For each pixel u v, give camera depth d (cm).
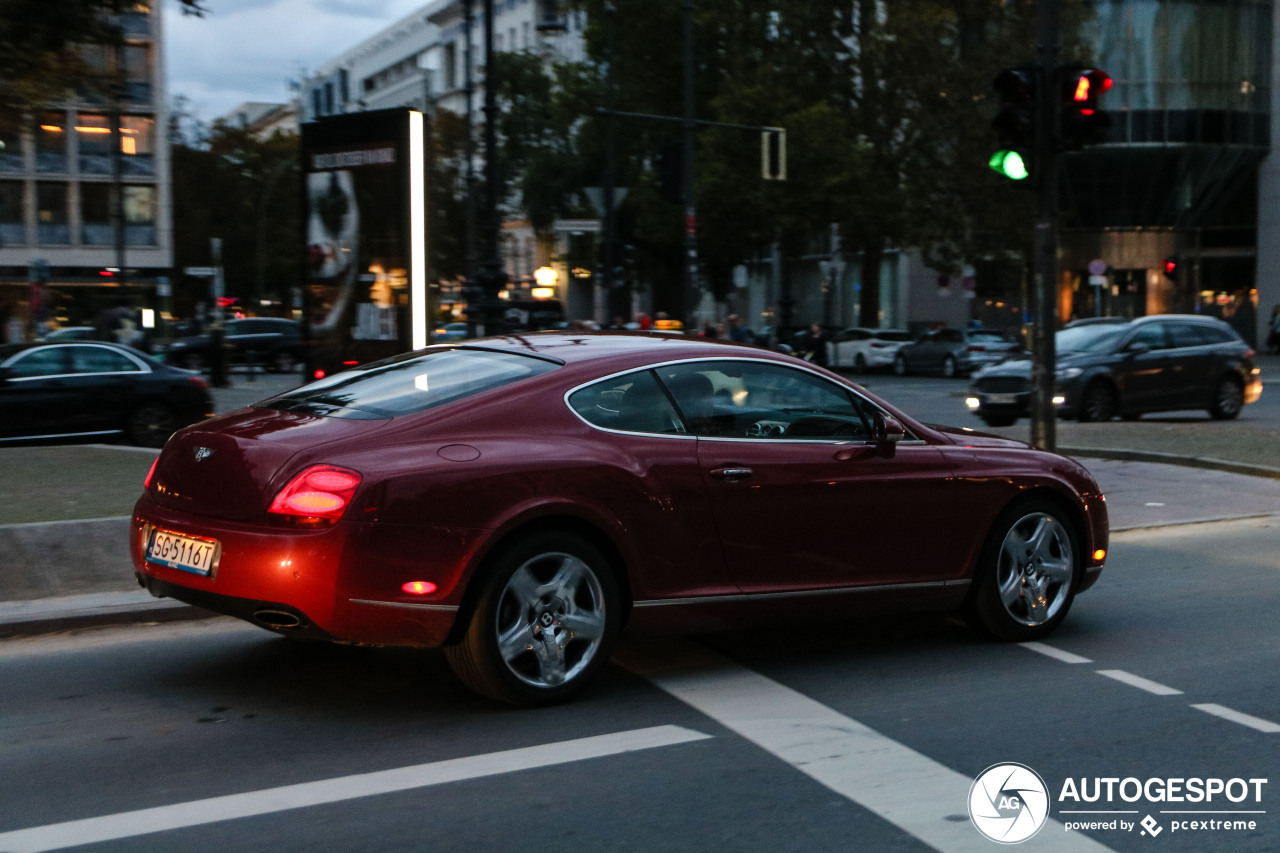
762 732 507
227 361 3106
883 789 445
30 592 725
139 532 548
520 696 523
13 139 1409
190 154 6334
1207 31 5022
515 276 7919
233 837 395
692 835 400
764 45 4381
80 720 519
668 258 5162
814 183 3897
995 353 3922
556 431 537
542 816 415
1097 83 1128
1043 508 669
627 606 550
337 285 1507
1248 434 1645
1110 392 1967
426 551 493
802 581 592
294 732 503
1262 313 5256
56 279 5300
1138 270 5353
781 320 4144
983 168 3938
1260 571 877
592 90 4938
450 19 9131
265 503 493
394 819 411
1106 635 686
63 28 1212
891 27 4003
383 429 513
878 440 612
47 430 1572
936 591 636
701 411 576
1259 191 5244
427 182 1466
